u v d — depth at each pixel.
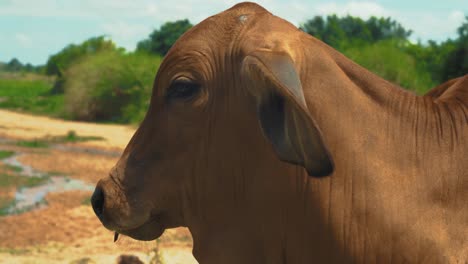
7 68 148.12
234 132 2.86
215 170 2.91
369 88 2.94
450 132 2.93
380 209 2.75
